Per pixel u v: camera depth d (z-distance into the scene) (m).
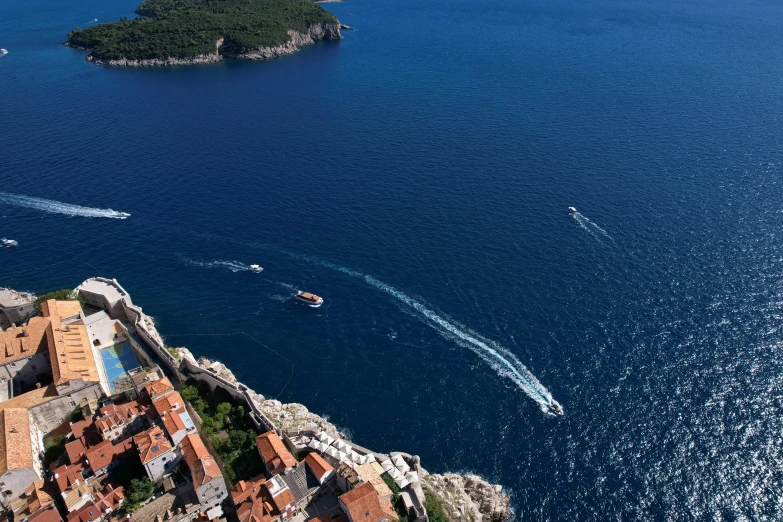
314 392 152.12
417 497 118.25
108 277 194.00
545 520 124.00
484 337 168.62
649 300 179.00
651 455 135.00
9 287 187.38
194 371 146.88
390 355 163.62
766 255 197.12
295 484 117.31
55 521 110.19
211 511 114.12
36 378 147.62
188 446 121.44
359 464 123.56
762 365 155.00
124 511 114.50
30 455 118.38
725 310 173.75
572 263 197.38
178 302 183.12
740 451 134.62
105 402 137.38
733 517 122.38
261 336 170.50
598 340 165.50
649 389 150.38
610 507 125.69
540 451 137.25
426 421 144.62
